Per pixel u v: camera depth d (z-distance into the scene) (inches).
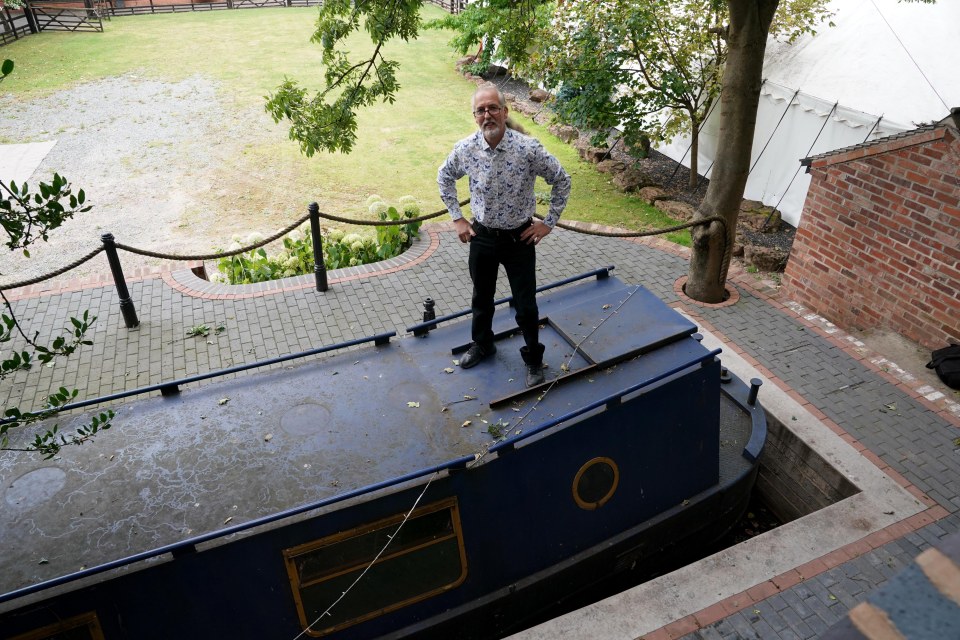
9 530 156.0
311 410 193.3
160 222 512.1
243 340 338.3
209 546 155.4
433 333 229.0
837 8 480.4
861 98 420.2
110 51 1048.2
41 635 145.9
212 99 818.8
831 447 264.8
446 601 190.9
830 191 339.6
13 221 122.6
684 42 496.1
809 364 315.6
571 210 515.8
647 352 215.6
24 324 346.3
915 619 29.2
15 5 1053.8
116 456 175.6
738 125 331.6
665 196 522.9
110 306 363.6
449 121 750.5
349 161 633.6
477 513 184.2
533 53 526.6
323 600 173.0
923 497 243.3
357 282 388.8
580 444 194.2
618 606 201.3
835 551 220.5
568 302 240.8
